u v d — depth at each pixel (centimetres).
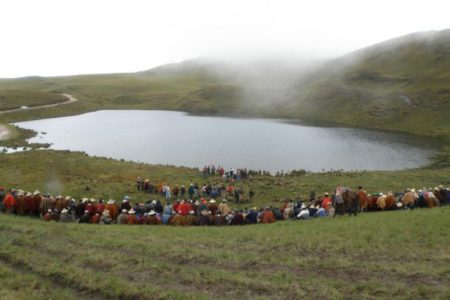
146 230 2852
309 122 16788
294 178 6512
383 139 11962
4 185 5266
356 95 19162
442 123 14125
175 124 15712
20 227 2608
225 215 3450
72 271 1872
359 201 3616
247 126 15138
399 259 2038
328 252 2183
